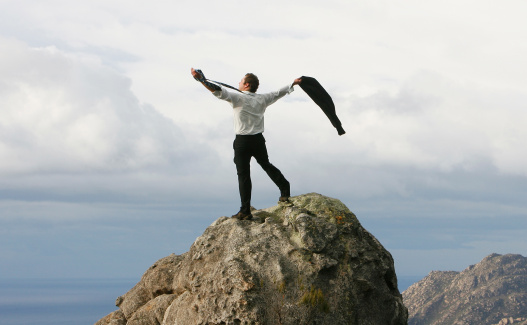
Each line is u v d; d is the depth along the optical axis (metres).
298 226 10.32
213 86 10.03
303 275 9.82
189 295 10.28
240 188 10.96
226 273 9.77
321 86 11.26
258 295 9.51
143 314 11.66
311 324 9.48
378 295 10.20
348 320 9.75
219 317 9.38
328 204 11.06
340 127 11.43
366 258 10.32
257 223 10.90
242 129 10.56
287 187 11.43
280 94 11.02
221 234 10.77
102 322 12.82
